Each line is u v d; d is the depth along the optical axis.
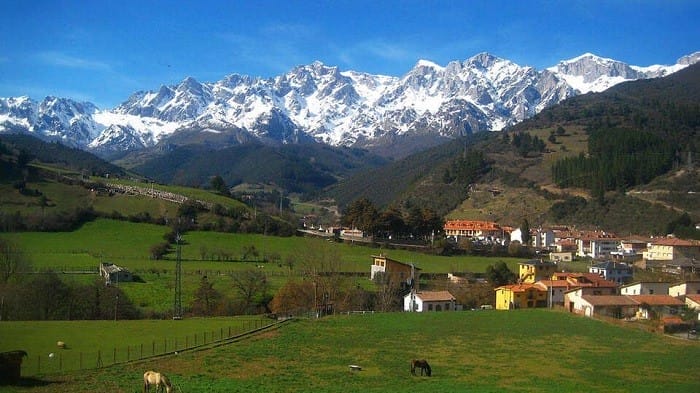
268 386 58.19
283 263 156.50
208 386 56.34
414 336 88.56
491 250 191.88
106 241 166.38
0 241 115.81
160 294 118.25
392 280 135.62
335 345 80.69
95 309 101.50
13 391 51.91
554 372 70.19
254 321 95.81
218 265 148.88
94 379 57.53
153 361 67.19
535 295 129.12
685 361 76.25
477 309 121.00
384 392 57.47
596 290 124.31
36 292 98.25
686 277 154.25
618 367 73.00
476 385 62.75
